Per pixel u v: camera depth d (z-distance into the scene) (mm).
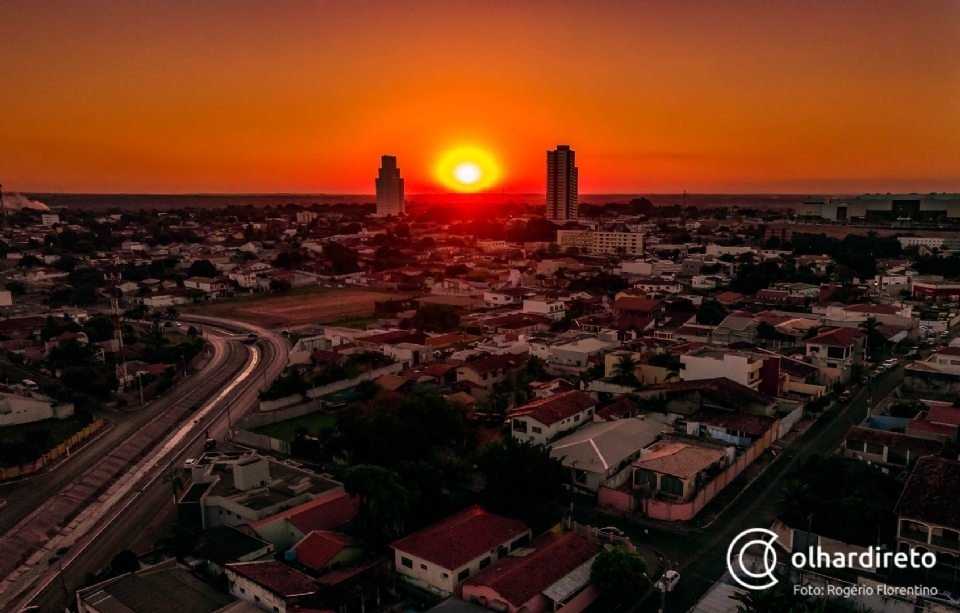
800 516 57469
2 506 73875
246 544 58281
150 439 93062
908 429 73938
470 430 81125
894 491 61469
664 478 65812
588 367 107250
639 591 51562
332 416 100875
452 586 52406
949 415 75500
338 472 78938
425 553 54625
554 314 154625
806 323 125375
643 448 73875
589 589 51531
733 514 64062
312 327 162750
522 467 62938
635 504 65438
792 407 88438
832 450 76938
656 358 100312
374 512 58750
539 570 51562
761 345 119500
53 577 60000
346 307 189250
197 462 80938
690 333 129125
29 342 136125
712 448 71688
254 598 51812
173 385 118750
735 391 84812
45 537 67250
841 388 95250
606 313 155250
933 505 54375
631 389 93438
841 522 56875
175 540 60531
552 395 88750
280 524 61375
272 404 102875
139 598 50406
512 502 62656
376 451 70000
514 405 91250
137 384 113312
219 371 127375
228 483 71375
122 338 138875
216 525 67438
